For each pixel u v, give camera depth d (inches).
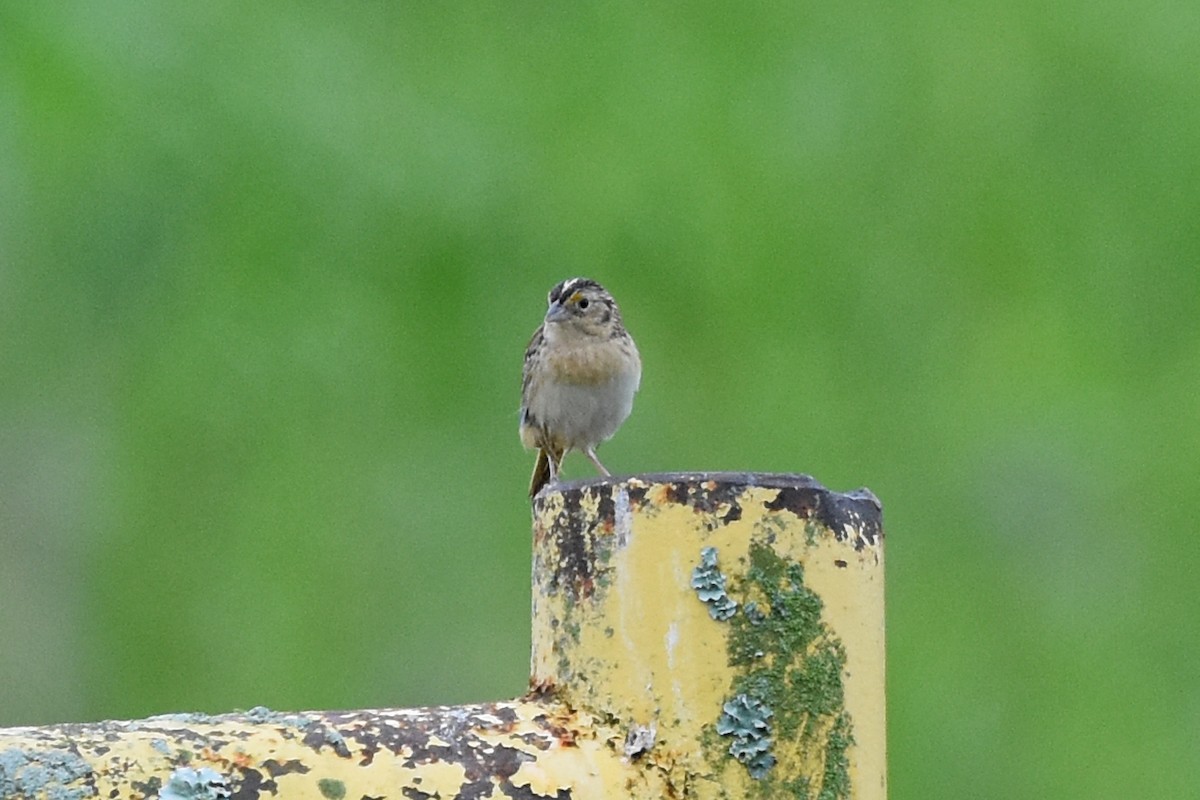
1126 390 572.4
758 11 581.0
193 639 569.0
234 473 569.3
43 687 573.9
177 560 570.9
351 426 565.9
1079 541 558.6
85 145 544.1
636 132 564.4
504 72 570.9
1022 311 576.1
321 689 560.1
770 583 168.2
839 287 569.3
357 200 555.8
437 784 155.0
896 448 559.5
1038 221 580.7
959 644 548.4
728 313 560.1
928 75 584.1
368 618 563.8
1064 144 585.0
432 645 563.8
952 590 551.8
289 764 149.3
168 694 567.8
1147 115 585.0
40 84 538.9
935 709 538.3
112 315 564.7
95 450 576.1
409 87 563.8
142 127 545.6
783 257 564.7
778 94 576.4
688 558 168.2
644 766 165.6
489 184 558.6
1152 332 578.6
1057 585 555.8
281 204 553.0
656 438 553.0
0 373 562.3
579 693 169.0
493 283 559.2
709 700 166.7
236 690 563.8
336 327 560.4
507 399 561.6
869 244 572.4
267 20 556.1
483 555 563.5
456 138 559.2
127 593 573.9
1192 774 546.6
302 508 564.4
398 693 560.1
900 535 553.0
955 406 563.8
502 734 161.9
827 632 169.3
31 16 537.6
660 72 572.4
